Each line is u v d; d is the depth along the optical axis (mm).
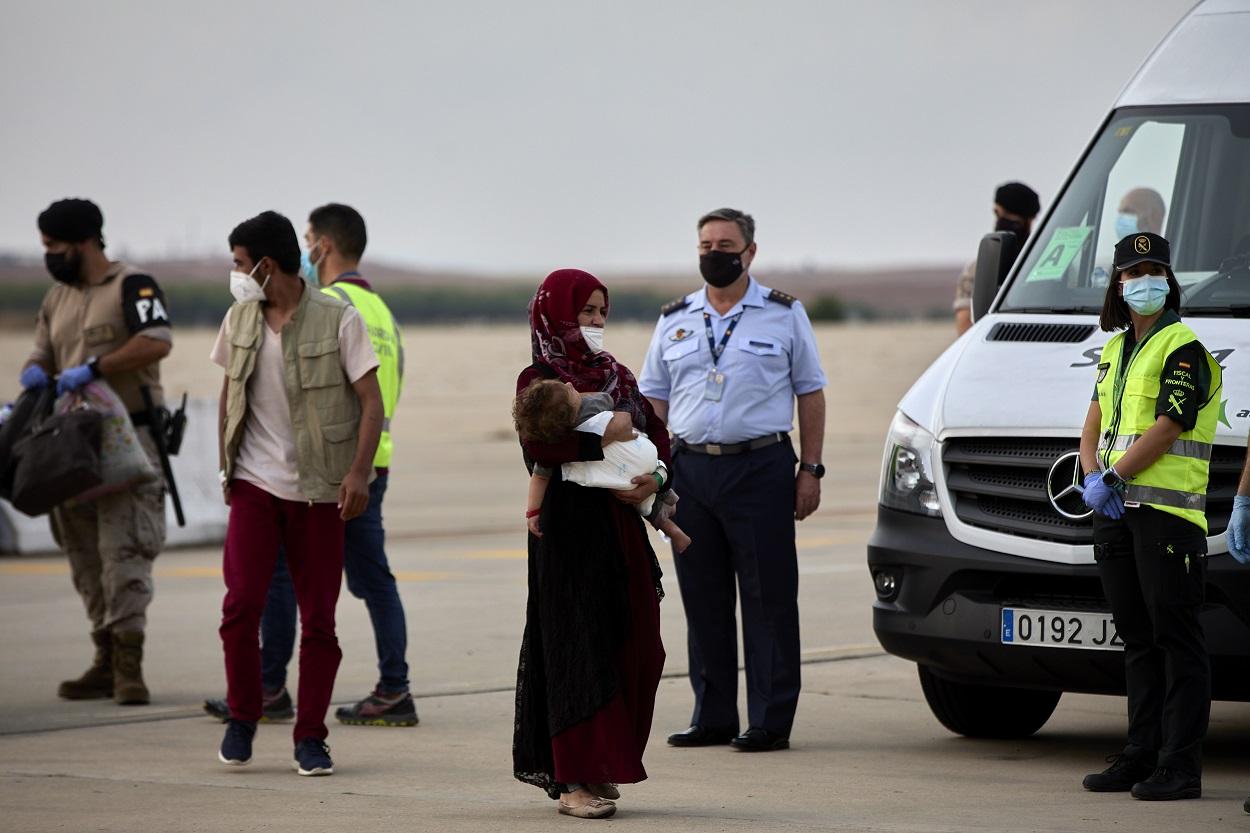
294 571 23844
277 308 23844
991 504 23859
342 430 23562
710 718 25781
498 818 20359
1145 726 21594
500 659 33594
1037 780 22766
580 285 20406
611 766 19938
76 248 30203
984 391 24453
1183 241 26344
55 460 28562
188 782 22922
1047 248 27297
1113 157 27656
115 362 29734
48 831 19797
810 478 25781
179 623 38594
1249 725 27297
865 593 41719
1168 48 28891
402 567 47844
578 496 20312
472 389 186875
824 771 23562
